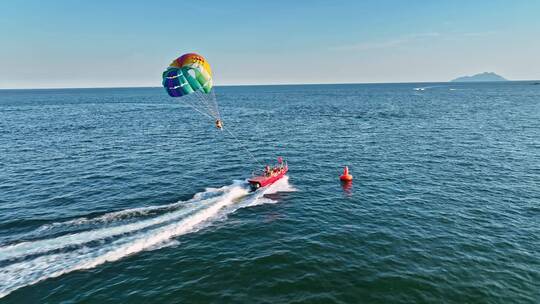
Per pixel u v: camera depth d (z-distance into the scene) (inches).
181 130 2691.9
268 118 3474.4
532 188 1224.8
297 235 884.6
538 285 672.4
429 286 668.1
